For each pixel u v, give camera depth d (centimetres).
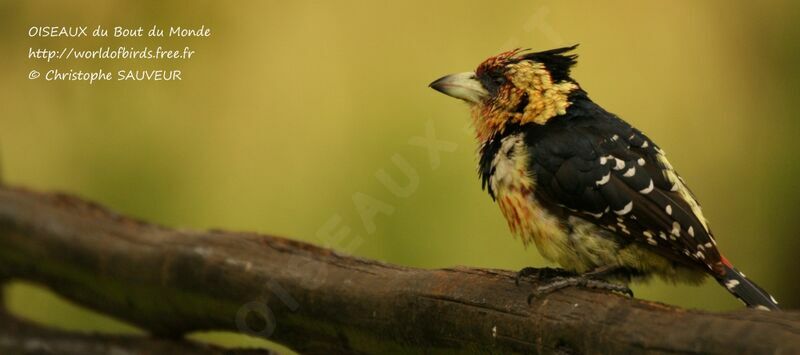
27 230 778
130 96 1076
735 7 1125
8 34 1093
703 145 1112
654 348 429
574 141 631
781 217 1166
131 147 1068
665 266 634
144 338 729
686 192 637
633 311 449
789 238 1176
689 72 1093
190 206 1045
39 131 1092
